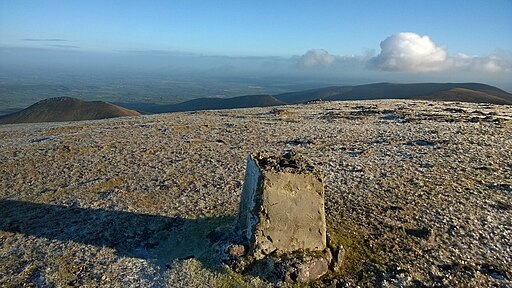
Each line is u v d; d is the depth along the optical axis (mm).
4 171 24953
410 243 14641
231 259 13312
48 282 13297
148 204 19078
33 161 26812
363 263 13578
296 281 12516
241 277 12828
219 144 30656
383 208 17531
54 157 27594
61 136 35531
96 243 15773
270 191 13281
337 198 18750
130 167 24906
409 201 18141
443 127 33250
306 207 13391
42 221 17750
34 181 22891
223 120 42875
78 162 26281
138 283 13195
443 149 26125
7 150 30422
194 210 18188
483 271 13047
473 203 17781
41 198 20281
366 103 54844
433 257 13820
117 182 22312
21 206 19391
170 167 24641
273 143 30625
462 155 24703
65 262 14461
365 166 23375
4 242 16078
